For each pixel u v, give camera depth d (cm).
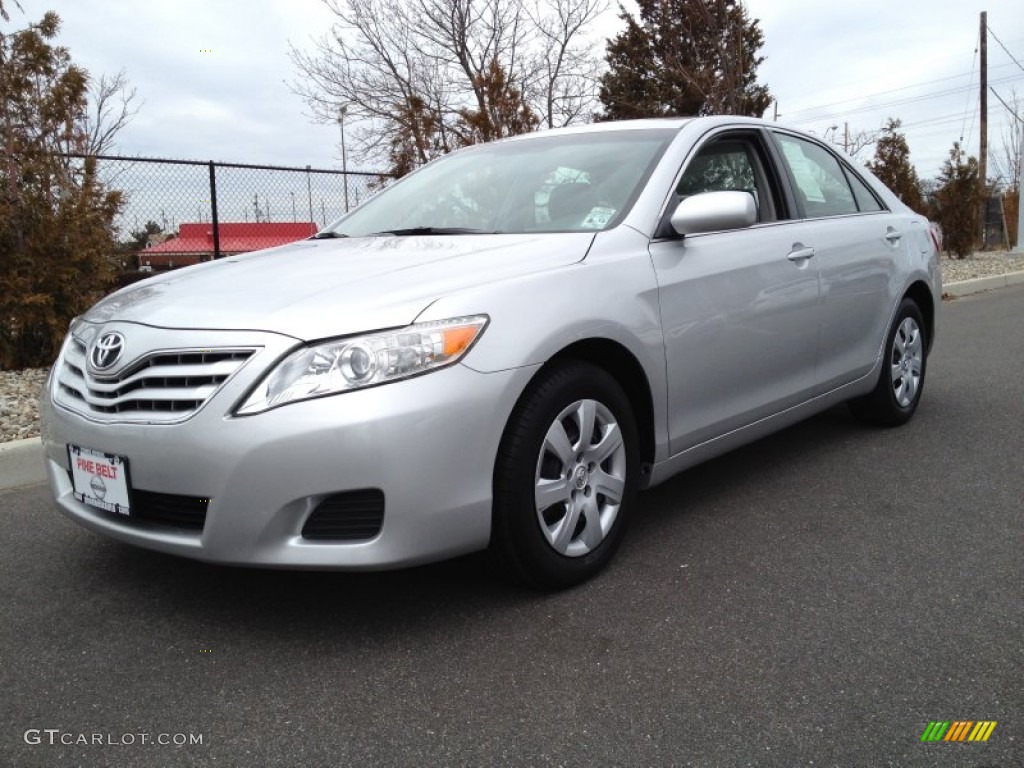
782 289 365
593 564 289
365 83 1555
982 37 2577
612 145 362
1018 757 194
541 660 241
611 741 203
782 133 416
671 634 253
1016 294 1244
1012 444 443
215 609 279
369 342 237
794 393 384
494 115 1273
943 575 289
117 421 253
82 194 721
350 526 241
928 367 666
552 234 308
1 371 706
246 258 337
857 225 436
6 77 709
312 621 268
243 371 237
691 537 330
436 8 1534
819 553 311
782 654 240
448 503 244
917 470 405
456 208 360
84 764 200
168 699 227
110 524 265
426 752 201
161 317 262
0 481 429
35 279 689
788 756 196
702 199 309
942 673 228
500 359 252
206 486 237
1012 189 3030
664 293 308
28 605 286
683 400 319
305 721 215
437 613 270
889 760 193
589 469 287
